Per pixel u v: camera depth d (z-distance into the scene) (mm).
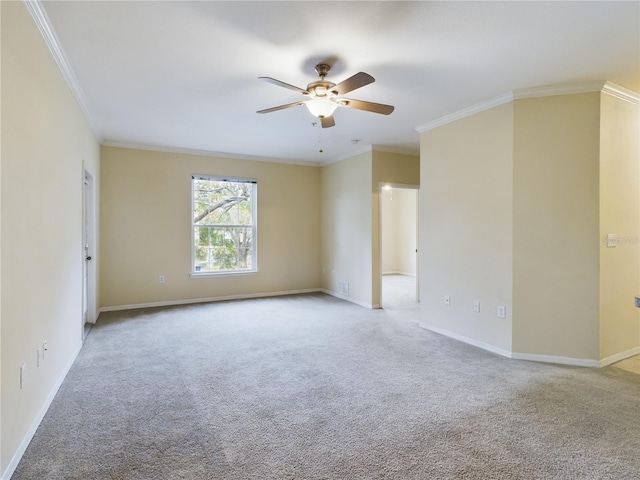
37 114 2217
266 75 3035
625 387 2791
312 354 3525
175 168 5770
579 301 3242
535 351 3377
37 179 2225
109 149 5309
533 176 3363
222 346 3758
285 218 6703
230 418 2326
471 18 2213
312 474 1792
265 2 2064
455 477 1771
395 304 5895
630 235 3447
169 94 3455
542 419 2318
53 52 2514
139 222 5523
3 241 1725
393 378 2955
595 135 3182
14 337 1854
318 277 7035
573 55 2684
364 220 5688
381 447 2018
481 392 2701
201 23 2275
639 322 3562
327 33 2391
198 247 6051
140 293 5555
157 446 2021
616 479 1767
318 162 6883
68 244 3066
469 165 3861
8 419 1771
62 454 1944
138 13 2166
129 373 3043
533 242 3371
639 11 2135
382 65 2846
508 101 3451
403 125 4438
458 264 4000
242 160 6297
